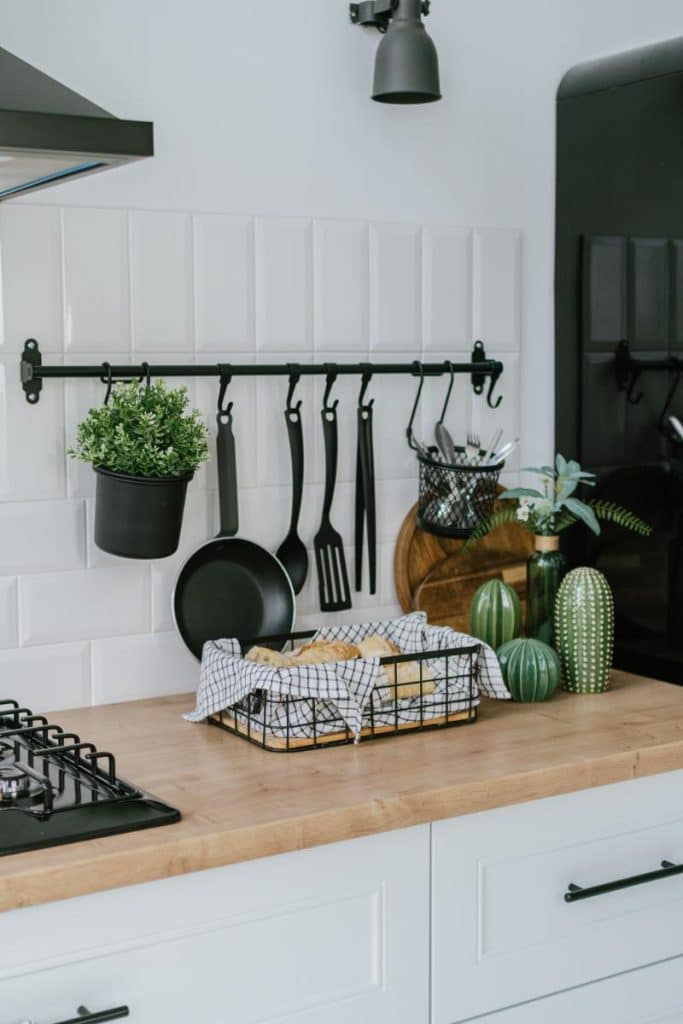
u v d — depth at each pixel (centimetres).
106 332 194
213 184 201
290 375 207
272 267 207
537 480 240
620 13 241
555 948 173
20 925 134
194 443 184
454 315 227
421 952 162
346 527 219
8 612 190
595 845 175
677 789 183
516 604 211
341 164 213
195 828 145
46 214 188
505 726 188
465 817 164
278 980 152
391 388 221
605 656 206
